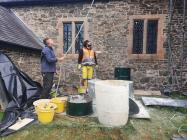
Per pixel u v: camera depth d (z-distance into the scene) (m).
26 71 8.26
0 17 8.55
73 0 9.09
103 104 4.48
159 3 8.50
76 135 4.27
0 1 9.70
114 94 4.36
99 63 9.10
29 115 5.07
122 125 4.49
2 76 5.67
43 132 4.34
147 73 8.76
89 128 4.39
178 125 4.82
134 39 9.00
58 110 5.18
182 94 7.92
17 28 8.84
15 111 5.05
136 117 5.02
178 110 5.86
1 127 4.41
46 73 5.93
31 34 9.48
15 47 7.59
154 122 4.92
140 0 8.64
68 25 9.54
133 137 4.23
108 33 8.98
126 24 8.80
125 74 8.58
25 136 4.24
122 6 8.79
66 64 9.34
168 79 8.61
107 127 4.39
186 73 8.47
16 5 9.77
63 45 9.50
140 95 7.61
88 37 9.16
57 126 4.47
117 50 8.95
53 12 9.42
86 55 7.18
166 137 4.30
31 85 6.45
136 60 8.80
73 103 4.93
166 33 8.52
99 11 8.99
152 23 8.84
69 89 7.93
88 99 5.18
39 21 9.60
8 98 5.57
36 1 9.37
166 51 8.58
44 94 5.94
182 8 8.37
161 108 5.99
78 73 9.24
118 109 4.39
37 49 8.48
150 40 8.91
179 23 8.41
